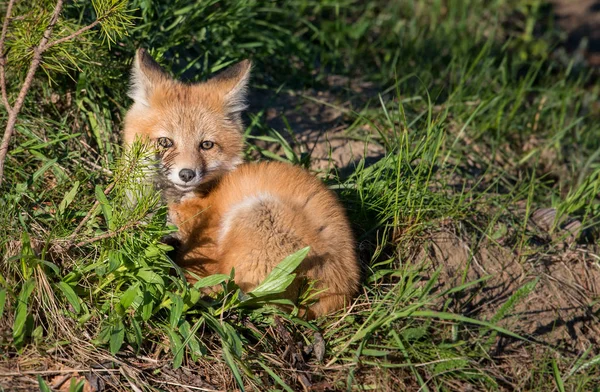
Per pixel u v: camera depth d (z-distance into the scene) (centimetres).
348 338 841
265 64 1386
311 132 1233
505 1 2009
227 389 761
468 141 1303
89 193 934
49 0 841
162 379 751
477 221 1053
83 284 805
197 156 930
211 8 1280
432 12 1802
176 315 760
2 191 880
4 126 962
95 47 1026
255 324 836
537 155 1275
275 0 1445
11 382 710
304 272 828
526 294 911
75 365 736
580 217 1137
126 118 966
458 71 1581
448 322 885
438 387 811
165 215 854
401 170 1039
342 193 1015
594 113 1597
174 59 1193
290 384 788
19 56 860
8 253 793
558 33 2041
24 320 735
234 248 842
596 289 1023
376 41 1642
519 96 1384
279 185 893
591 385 873
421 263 962
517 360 891
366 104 1348
